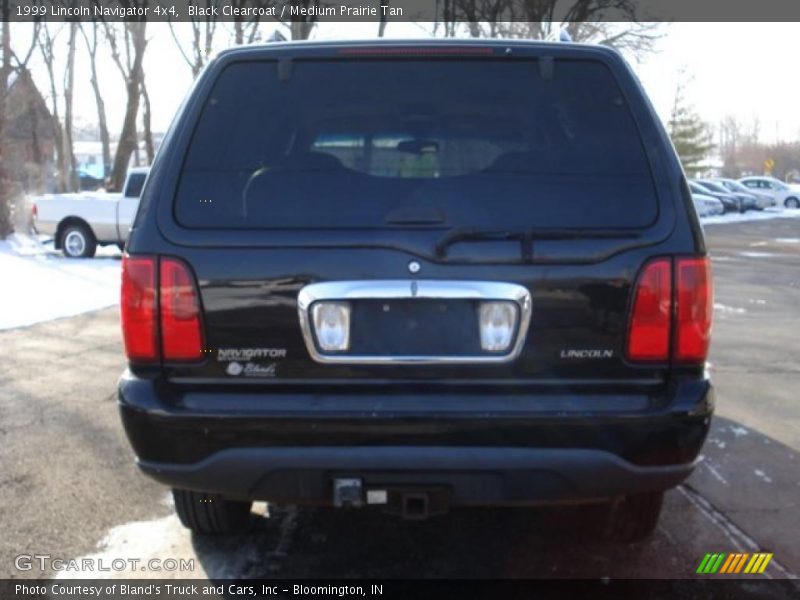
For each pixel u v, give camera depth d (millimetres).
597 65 3180
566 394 2885
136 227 2963
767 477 4699
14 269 14398
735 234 28734
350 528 3969
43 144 35125
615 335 2865
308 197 2947
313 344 2871
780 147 81938
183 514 3652
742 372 7266
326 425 2840
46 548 3699
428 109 3209
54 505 4172
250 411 2855
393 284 2844
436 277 2842
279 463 2873
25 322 9344
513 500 2900
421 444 2848
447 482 2885
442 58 3195
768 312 10797
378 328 2875
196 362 2906
